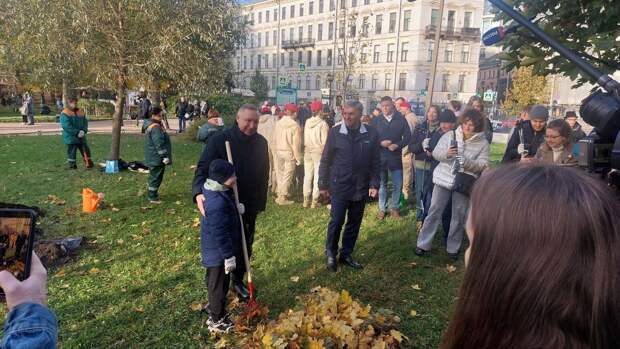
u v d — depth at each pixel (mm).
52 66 9297
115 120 9906
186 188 8242
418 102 44250
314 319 2760
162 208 6844
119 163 9953
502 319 749
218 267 3283
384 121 6418
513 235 739
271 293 4070
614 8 2416
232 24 12203
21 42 9500
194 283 4254
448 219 5289
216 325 3383
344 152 4406
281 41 68250
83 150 10086
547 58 2789
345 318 2873
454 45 50188
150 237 5508
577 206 719
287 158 7188
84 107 29203
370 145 4461
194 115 22453
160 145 7000
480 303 783
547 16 2740
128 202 7137
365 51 54250
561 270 701
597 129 1769
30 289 1166
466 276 824
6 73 23688
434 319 3613
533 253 720
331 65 59625
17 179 8773
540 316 715
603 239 703
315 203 7133
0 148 13312
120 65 9516
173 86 11172
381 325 3070
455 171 4609
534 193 750
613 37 2445
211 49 11258
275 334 2664
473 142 4594
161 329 3467
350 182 4430
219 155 3752
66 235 5516
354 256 5004
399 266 4719
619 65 2500
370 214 6723
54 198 7211
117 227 5871
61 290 4078
